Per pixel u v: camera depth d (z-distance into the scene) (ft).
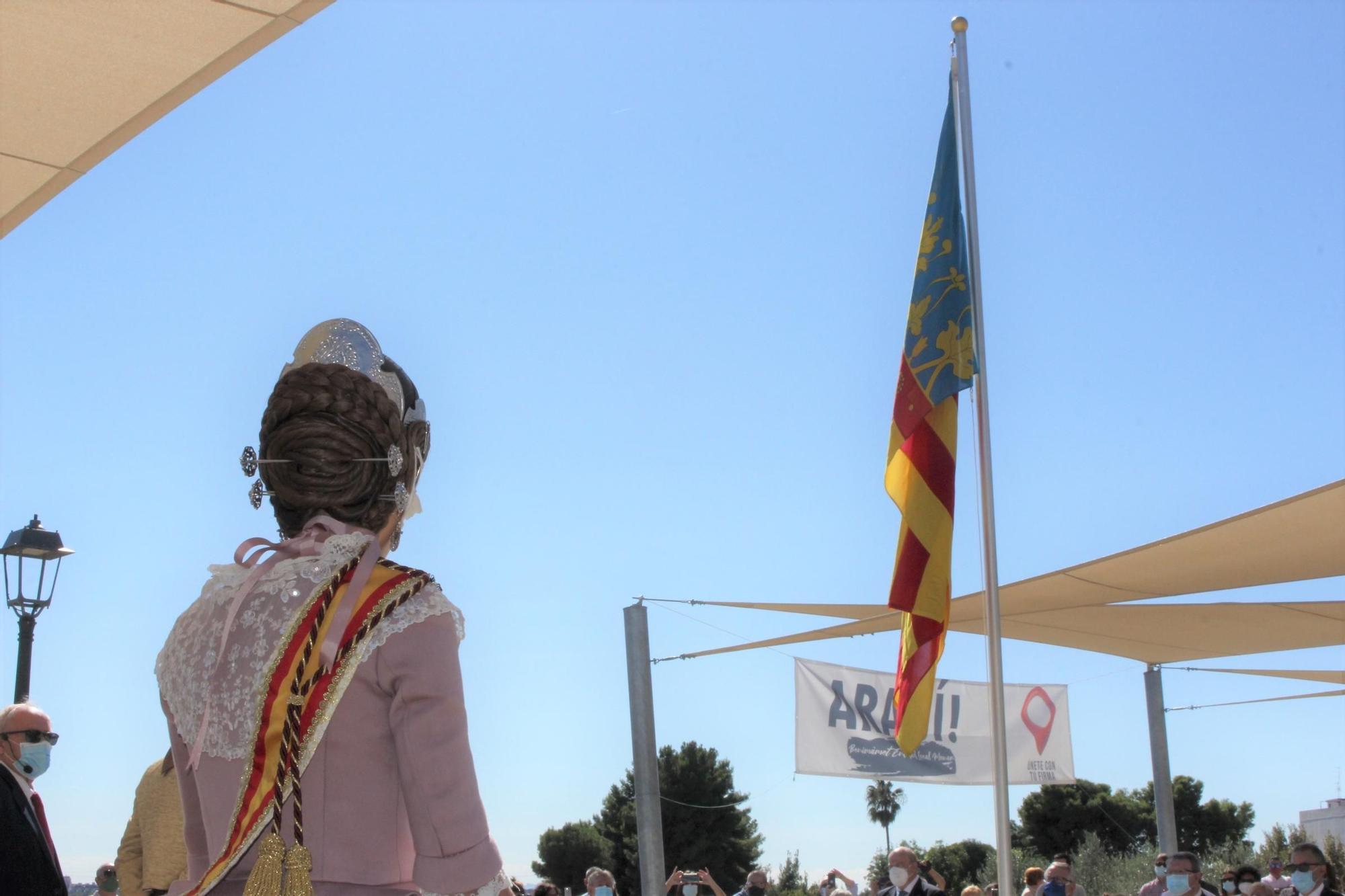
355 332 5.83
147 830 13.89
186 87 14.15
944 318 21.91
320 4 12.92
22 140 14.70
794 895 154.10
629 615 36.22
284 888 4.54
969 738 44.14
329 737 4.81
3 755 13.21
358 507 5.44
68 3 12.47
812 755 41.50
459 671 5.01
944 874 161.58
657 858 34.55
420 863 4.72
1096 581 31.63
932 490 21.07
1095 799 151.23
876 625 37.78
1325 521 25.84
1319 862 27.96
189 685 5.10
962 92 22.16
